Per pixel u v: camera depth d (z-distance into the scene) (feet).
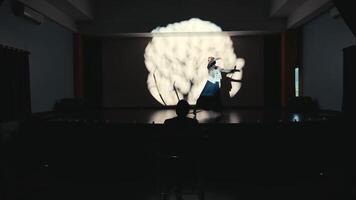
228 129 15.20
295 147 15.29
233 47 39.45
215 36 39.40
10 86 23.34
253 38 39.37
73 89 37.68
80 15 34.86
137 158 15.40
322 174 15.24
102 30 37.45
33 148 16.26
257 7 36.68
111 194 13.34
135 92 40.16
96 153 15.83
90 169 15.85
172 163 13.66
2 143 15.25
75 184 14.88
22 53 25.04
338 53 28.04
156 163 12.37
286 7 32.71
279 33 38.32
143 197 12.92
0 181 12.25
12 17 24.66
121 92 40.27
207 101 25.03
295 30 36.78
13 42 24.76
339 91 27.99
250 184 14.76
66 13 33.96
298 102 31.55
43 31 29.94
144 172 15.34
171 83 39.78
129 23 37.19
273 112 28.50
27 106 25.46
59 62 33.63
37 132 16.58
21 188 13.03
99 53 40.24
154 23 37.04
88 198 12.85
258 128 15.19
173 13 36.99
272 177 15.17
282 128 15.21
